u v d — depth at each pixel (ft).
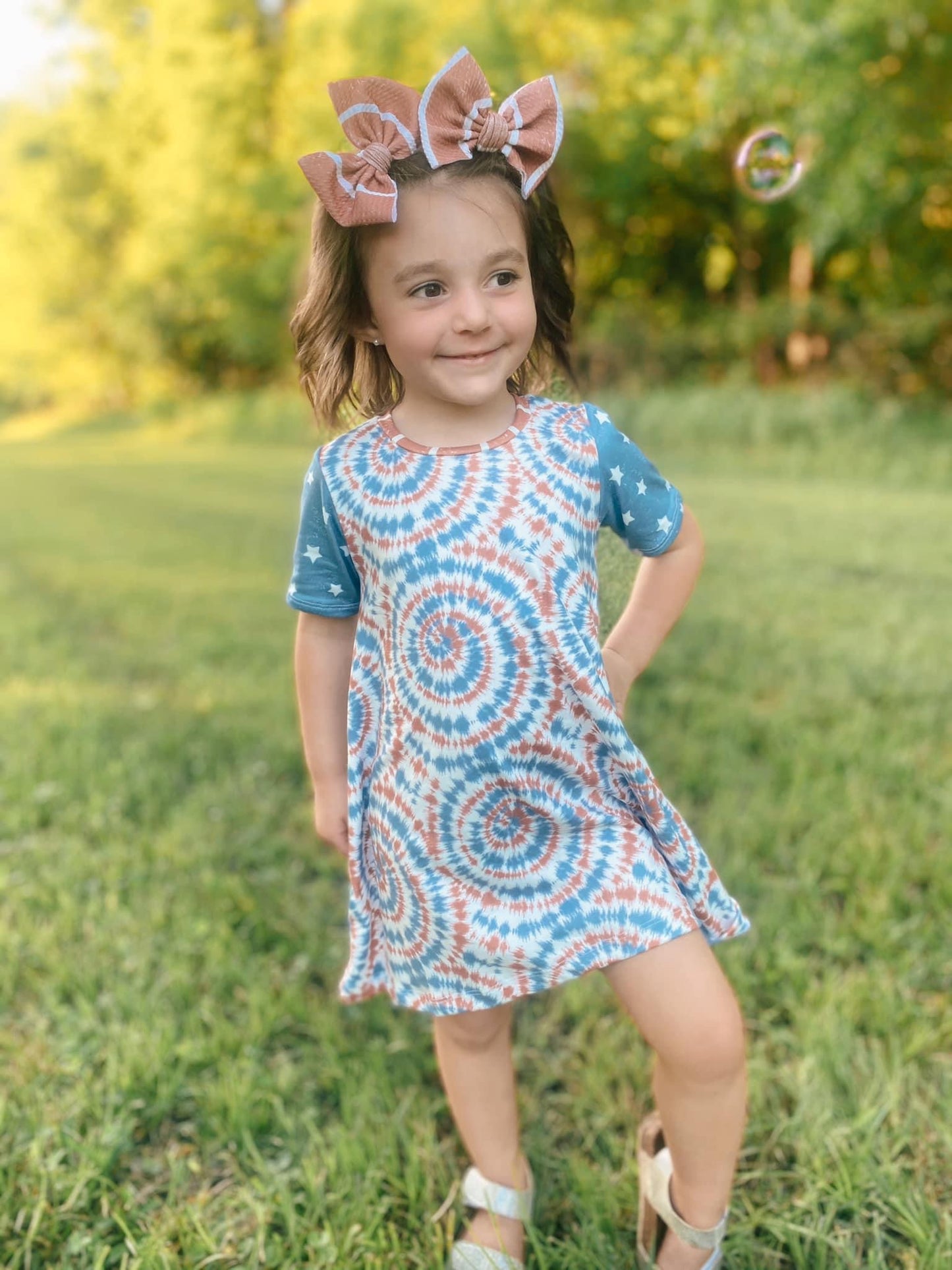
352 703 5.07
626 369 50.78
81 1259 5.45
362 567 4.94
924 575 18.39
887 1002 6.63
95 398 110.63
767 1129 5.97
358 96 4.45
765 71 33.78
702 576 18.81
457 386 4.64
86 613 20.34
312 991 7.50
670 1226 5.05
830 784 9.71
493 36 49.93
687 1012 4.60
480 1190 5.44
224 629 18.12
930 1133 5.81
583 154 51.49
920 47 32.73
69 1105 6.35
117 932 8.12
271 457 59.21
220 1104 6.29
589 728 4.75
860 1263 5.14
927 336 40.24
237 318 76.64
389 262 4.57
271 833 9.84
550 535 4.66
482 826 4.76
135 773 11.14
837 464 35.70
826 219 35.65
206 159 73.26
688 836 4.94
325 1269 5.29
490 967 4.82
